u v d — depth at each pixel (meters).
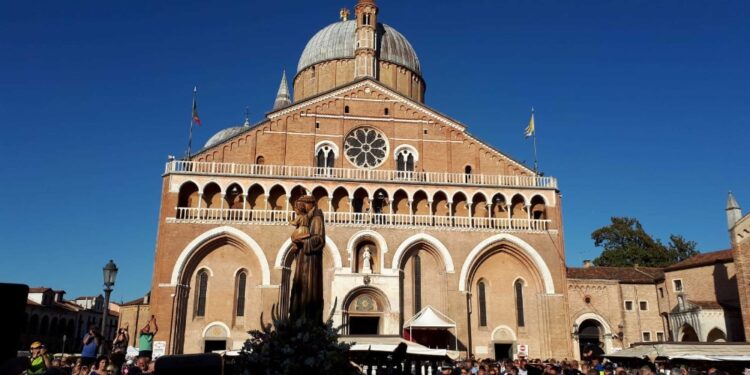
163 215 52.91
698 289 57.62
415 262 56.31
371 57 67.00
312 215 17.61
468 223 56.97
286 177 55.62
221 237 53.28
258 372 14.33
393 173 58.38
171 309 50.44
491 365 30.33
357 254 55.47
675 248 91.94
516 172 60.59
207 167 55.50
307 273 16.94
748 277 49.22
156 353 48.75
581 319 56.69
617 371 23.31
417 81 75.75
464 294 54.84
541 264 56.75
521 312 56.88
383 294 53.47
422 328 53.59
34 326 95.94
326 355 14.38
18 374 9.71
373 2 68.50
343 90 61.12
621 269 63.72
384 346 34.59
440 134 61.22
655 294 60.38
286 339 14.79
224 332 52.09
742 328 53.47
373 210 58.19
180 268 51.66
